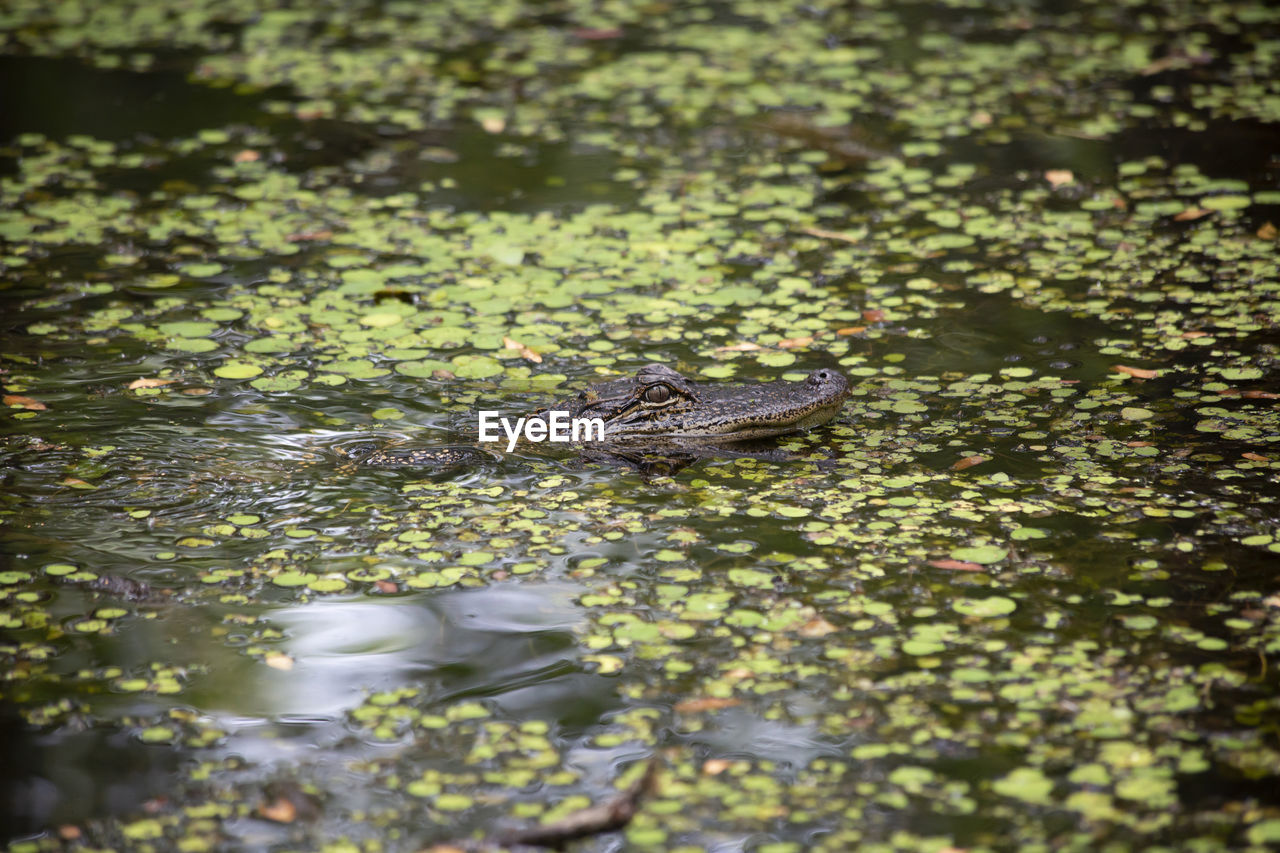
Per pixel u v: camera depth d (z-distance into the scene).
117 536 8.32
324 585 7.75
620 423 9.88
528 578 7.83
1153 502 8.52
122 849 5.67
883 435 9.72
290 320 11.76
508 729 6.47
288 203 14.57
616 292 12.38
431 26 21.22
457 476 9.22
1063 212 13.92
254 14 21.86
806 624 7.27
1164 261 12.66
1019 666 6.83
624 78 18.69
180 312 11.90
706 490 8.98
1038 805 5.83
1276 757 6.06
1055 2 21.88
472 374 10.79
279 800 5.97
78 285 12.44
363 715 6.59
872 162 15.61
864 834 5.70
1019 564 7.82
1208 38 19.66
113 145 16.28
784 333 11.45
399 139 16.61
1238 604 7.33
